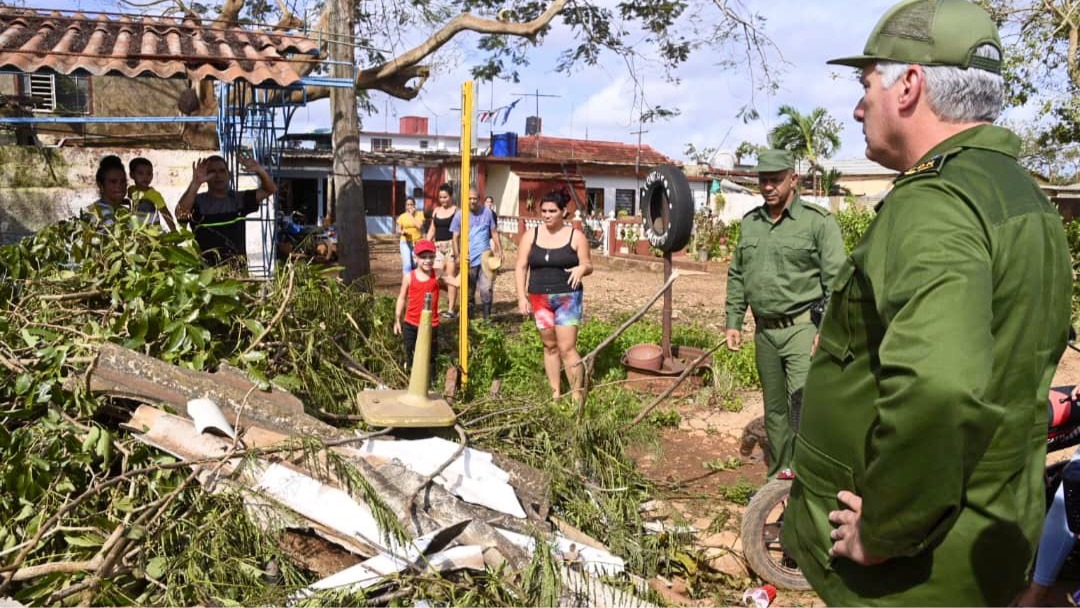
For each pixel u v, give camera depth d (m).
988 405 1.59
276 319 4.88
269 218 9.28
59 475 3.61
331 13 12.03
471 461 3.93
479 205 11.23
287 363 5.00
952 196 1.75
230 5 12.35
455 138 50.12
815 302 4.88
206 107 12.77
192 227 6.88
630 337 8.99
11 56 6.25
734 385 7.88
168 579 3.11
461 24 12.31
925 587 1.82
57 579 3.15
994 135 1.87
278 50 7.84
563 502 4.20
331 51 11.96
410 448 3.92
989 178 1.78
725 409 7.39
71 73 6.38
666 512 4.62
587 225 27.53
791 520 2.22
